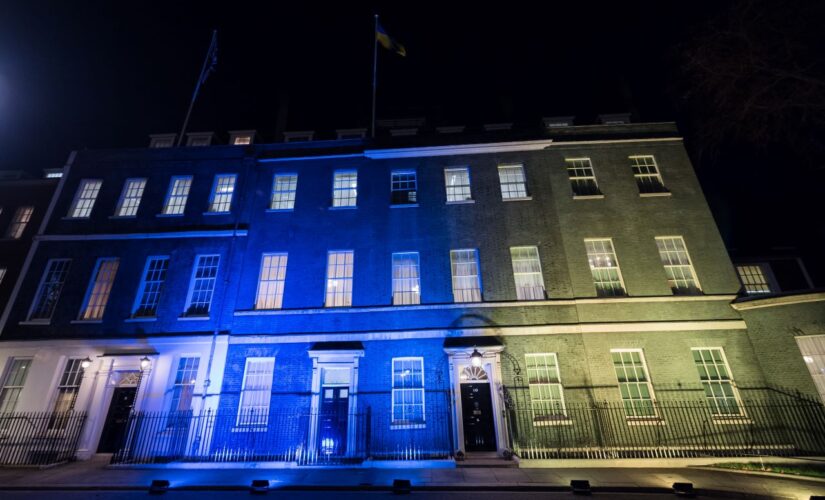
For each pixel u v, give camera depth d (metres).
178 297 18.27
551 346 16.52
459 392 15.95
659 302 17.09
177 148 21.30
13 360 17.77
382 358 16.72
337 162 20.55
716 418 15.24
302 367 16.84
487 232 18.55
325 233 19.08
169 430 16.03
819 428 14.25
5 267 20.27
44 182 22.08
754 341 16.27
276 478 12.56
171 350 17.38
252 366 17.17
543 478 12.08
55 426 16.36
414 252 18.52
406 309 17.39
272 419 16.05
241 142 23.89
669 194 18.94
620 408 15.45
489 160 19.94
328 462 14.57
